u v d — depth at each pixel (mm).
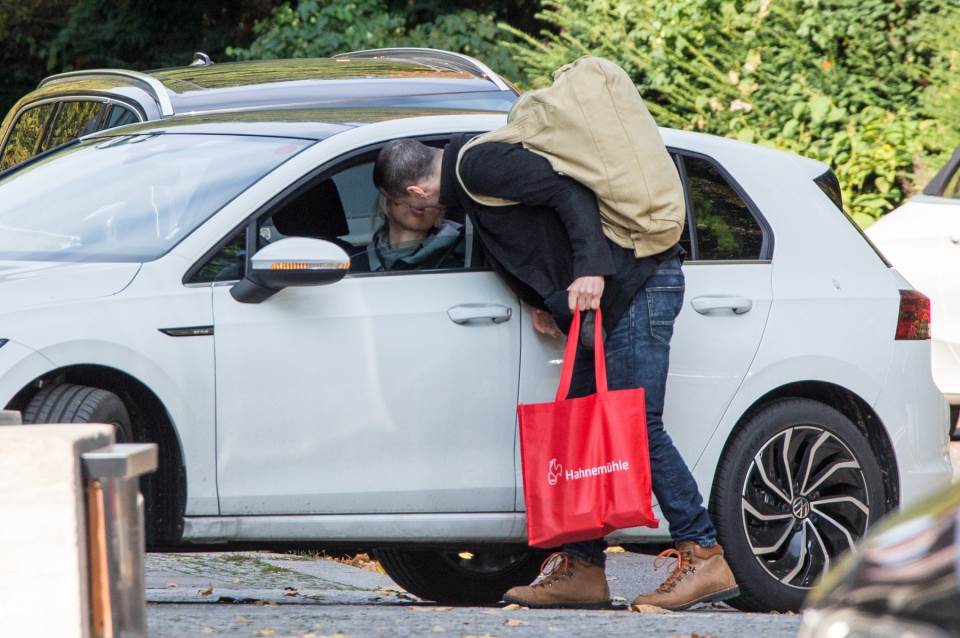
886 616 5875
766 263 17453
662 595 15820
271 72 29625
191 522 14875
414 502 15695
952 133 38281
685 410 16750
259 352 15039
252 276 14875
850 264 17938
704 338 16859
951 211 28828
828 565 17328
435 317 15805
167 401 14617
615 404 15227
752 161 17922
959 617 5684
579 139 15234
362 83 28406
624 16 44469
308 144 16188
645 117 15656
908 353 17938
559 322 15438
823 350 17375
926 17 39219
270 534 15188
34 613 8820
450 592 19625
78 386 14266
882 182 39656
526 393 16109
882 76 40625
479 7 56938
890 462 17812
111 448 9094
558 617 14477
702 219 17250
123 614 8961
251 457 15023
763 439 17078
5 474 8828
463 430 15883
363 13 52812
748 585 16969
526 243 15562
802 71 41344
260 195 15531
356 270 15711
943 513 6074
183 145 16922
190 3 59969
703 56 42281
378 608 15484
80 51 60094
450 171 15523
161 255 15125
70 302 14391
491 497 16000
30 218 16297
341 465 15398
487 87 29125
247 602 18297
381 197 16078
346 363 15398
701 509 15898
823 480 17297
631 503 15164
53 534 8812
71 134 28484
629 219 15320
